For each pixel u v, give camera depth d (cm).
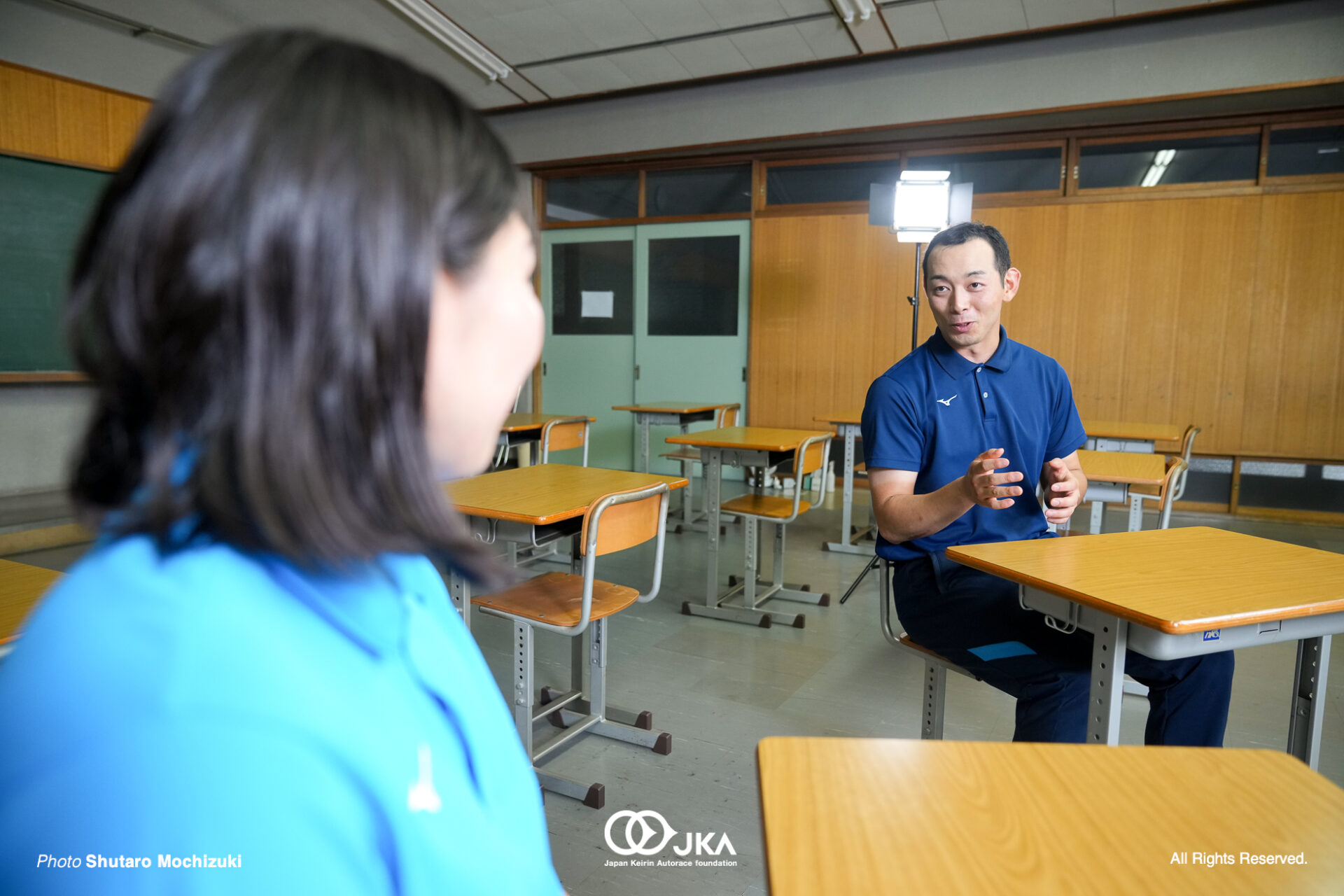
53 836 18
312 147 20
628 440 704
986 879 49
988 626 150
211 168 19
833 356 624
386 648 25
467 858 25
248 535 20
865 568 364
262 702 20
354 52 23
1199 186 516
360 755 22
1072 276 552
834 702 236
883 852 51
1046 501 145
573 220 710
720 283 658
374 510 21
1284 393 508
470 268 24
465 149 23
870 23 497
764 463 317
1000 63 524
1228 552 140
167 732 19
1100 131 537
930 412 167
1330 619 118
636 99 639
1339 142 489
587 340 712
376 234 20
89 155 473
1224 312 518
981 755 64
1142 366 540
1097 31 496
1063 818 55
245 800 19
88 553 22
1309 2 447
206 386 19
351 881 21
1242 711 229
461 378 24
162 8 475
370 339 20
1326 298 493
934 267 163
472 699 30
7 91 436
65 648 20
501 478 235
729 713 229
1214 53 471
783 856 51
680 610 323
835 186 620
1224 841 53
